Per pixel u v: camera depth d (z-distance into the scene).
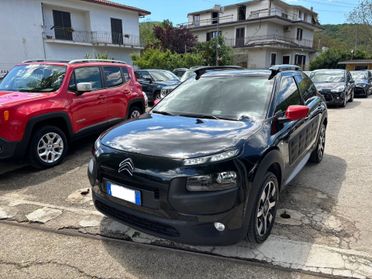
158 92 12.43
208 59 31.88
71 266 2.62
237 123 3.13
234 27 40.84
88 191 4.09
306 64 44.47
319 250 2.79
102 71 6.35
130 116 7.19
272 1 40.28
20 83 5.52
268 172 2.88
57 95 5.12
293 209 3.58
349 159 5.47
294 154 3.66
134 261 2.68
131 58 28.34
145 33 47.56
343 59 40.97
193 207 2.38
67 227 3.21
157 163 2.50
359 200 3.82
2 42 20.48
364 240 2.96
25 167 5.05
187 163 2.44
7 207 3.64
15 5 20.81
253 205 2.61
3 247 2.88
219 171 2.42
